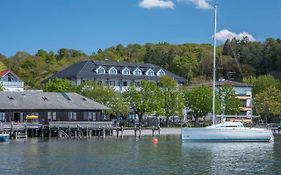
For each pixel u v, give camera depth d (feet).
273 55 635.25
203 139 261.24
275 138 314.96
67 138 298.35
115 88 442.50
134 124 391.24
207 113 412.77
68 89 387.75
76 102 331.57
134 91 384.47
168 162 174.40
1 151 209.77
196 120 418.72
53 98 327.88
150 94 383.86
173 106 396.37
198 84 519.19
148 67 487.61
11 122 291.17
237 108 419.95
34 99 319.88
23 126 293.43
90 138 300.81
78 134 313.53
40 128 301.63
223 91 418.31
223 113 368.07
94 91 374.22
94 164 168.04
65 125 309.01
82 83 389.80
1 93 315.58
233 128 262.67
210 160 181.27
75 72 453.17
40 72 607.78
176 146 239.91
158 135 336.29
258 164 170.30
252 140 263.90
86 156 192.34
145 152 209.36
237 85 489.26
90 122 316.19
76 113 326.65
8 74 436.35
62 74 465.88
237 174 147.43
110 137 311.88
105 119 377.09
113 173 148.46
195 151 215.31
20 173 147.74
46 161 175.42
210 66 650.02
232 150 220.64
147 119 422.82
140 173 148.46
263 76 547.49
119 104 373.40
